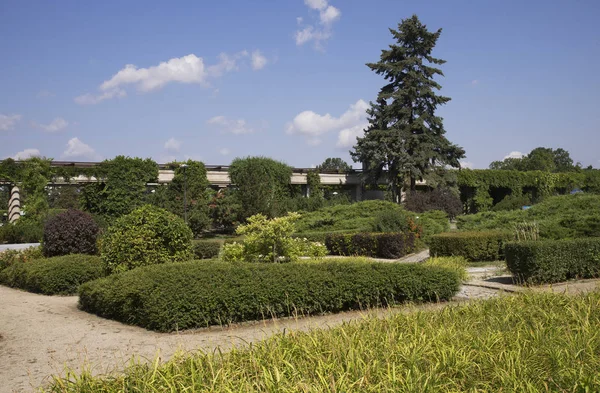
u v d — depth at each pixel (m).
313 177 45.50
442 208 38.62
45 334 6.57
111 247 10.12
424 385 3.36
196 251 18.89
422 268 8.69
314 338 4.57
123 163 34.31
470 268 14.27
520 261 10.70
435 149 45.00
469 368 3.84
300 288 7.68
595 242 11.39
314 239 22.34
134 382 3.62
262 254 12.43
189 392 3.39
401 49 44.69
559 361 3.87
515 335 4.72
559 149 109.12
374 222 22.83
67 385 3.66
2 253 14.61
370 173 46.12
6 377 4.75
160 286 6.93
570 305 6.15
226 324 7.21
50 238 14.11
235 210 33.97
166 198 32.75
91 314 8.13
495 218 21.73
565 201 20.86
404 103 45.09
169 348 5.77
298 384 3.34
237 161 41.44
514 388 3.42
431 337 4.63
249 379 3.59
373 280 8.25
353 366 3.67
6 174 30.22
